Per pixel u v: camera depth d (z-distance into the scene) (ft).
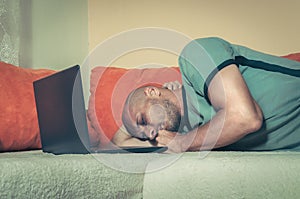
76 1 7.03
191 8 6.91
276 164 2.45
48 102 3.20
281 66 3.94
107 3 7.08
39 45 6.54
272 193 2.38
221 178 2.43
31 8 6.45
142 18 6.98
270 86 3.83
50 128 3.18
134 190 2.52
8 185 2.01
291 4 6.76
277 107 3.78
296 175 2.40
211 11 6.88
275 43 6.77
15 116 4.20
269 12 6.79
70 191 2.24
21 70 4.71
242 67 3.87
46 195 2.13
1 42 5.92
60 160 2.31
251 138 3.68
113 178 2.42
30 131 4.26
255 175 2.41
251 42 6.80
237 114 3.29
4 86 4.33
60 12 6.88
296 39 6.73
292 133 3.87
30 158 2.34
